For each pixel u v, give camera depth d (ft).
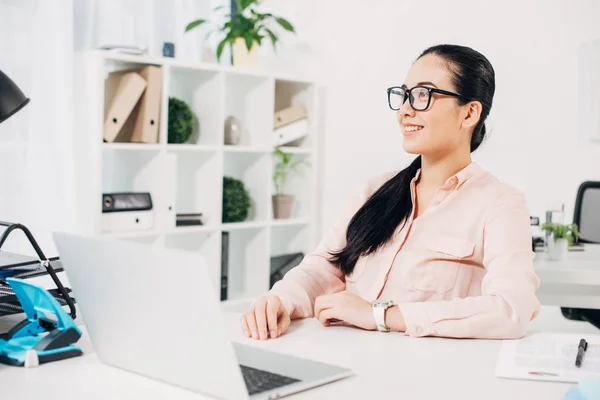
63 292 4.58
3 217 10.21
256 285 12.95
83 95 10.53
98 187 10.34
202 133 12.06
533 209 12.53
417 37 13.19
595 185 11.24
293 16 14.29
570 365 3.97
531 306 4.75
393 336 4.65
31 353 3.82
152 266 3.31
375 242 5.64
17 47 10.26
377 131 13.62
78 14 11.07
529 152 12.50
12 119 10.24
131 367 3.72
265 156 12.75
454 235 5.45
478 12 12.73
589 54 11.84
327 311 4.84
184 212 12.39
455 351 4.29
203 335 3.23
